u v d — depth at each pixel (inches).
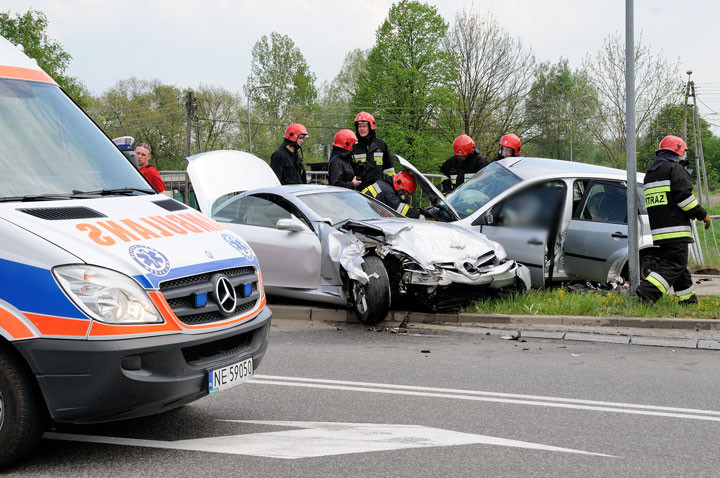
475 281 408.5
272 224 450.6
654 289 432.5
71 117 258.7
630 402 271.1
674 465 205.2
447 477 193.2
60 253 192.2
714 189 2445.9
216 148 3678.6
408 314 428.8
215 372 209.2
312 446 217.2
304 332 401.1
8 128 234.1
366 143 599.2
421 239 411.5
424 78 2400.3
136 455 208.7
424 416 250.8
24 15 2763.3
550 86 2979.8
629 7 447.2
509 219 471.8
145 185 259.1
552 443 223.1
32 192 220.5
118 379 188.4
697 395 282.4
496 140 2429.9
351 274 405.1
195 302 206.4
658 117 1956.2
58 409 189.0
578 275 499.2
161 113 3663.9
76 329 186.7
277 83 4069.9
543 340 385.1
